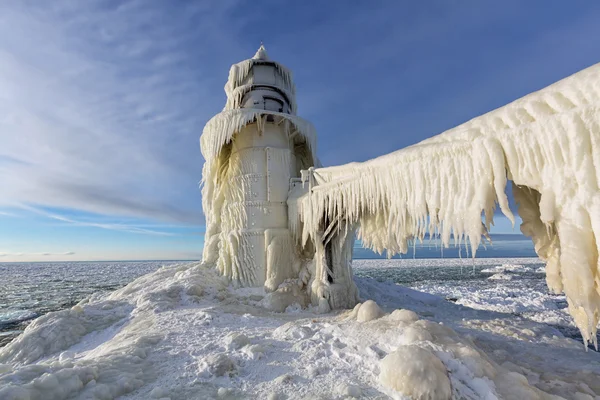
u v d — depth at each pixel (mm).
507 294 25438
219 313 9562
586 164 3973
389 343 5395
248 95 16188
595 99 3977
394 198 7355
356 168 8953
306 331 6512
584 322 4496
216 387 4348
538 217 5352
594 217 3840
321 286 11688
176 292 11734
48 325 8945
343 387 4090
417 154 6605
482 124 5449
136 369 4883
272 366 5008
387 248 9117
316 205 11445
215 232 15828
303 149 16969
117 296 13109
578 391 4723
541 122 4508
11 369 5277
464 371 4270
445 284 36938
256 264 13508
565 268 4086
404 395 3869
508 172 5094
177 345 6246
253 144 14805
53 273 76688
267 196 14203
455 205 5684
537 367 5855
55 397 3705
